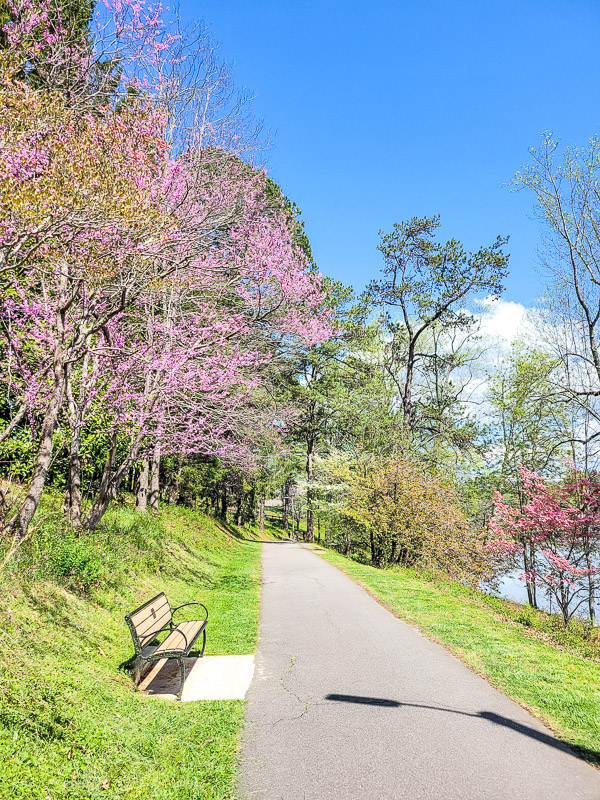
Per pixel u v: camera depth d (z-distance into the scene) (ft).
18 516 21.76
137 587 28.19
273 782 12.48
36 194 15.80
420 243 91.76
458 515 62.49
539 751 14.28
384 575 48.88
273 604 34.32
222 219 31.04
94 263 20.16
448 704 17.52
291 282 39.70
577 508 46.42
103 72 27.66
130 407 29.99
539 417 68.85
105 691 16.03
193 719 15.84
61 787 10.98
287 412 50.67
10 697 12.99
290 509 170.50
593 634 39.78
